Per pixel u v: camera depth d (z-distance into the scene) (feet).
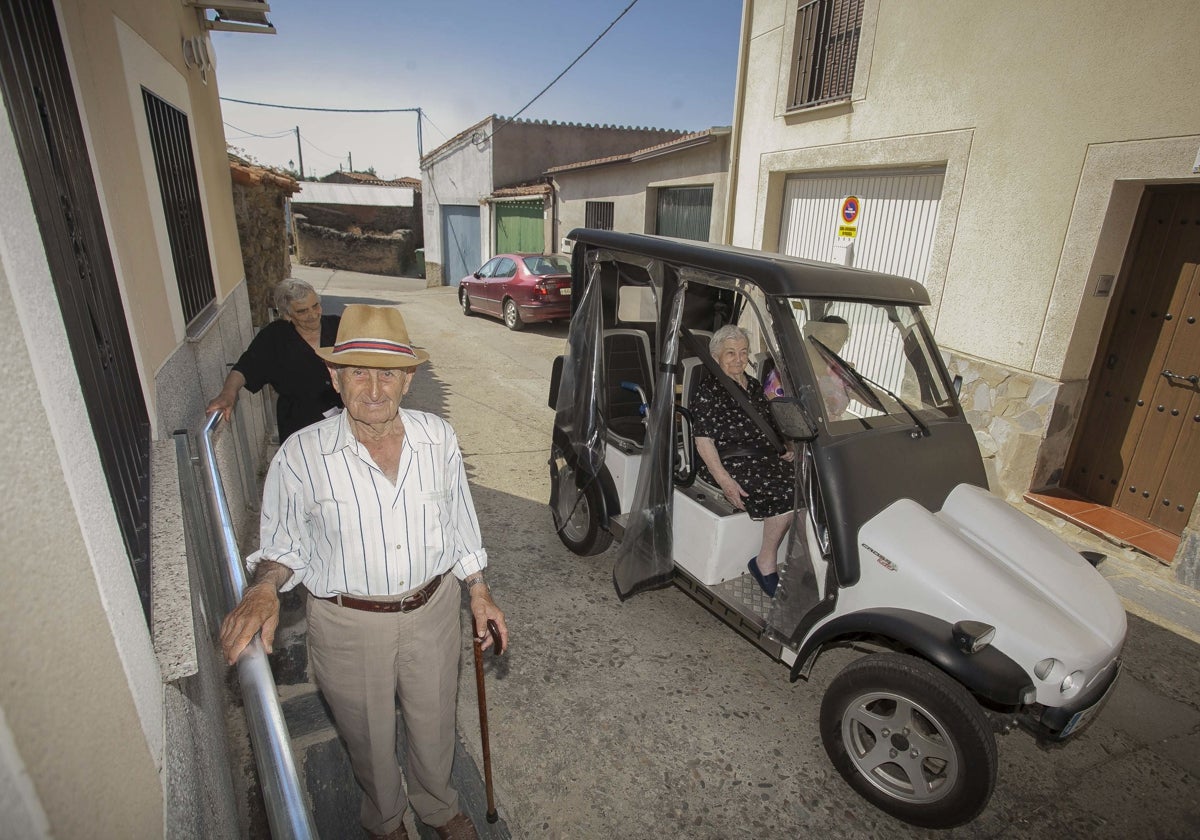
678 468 11.00
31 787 2.13
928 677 7.28
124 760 2.81
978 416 17.63
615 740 8.98
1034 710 7.08
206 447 7.19
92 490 3.00
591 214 42.65
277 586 5.32
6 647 2.10
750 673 10.49
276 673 9.75
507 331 39.52
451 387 26.32
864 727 8.39
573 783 8.26
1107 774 8.93
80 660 2.58
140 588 4.97
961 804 7.22
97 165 6.63
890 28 19.36
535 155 56.49
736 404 10.22
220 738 6.75
